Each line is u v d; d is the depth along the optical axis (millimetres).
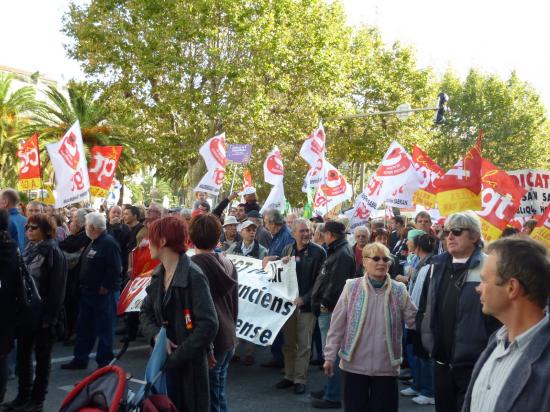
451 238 4602
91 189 13195
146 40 24156
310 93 26750
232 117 24453
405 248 10234
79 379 7457
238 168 29891
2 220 5348
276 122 26625
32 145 13188
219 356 4719
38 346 6121
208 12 23328
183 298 4082
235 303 5004
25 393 6156
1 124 34562
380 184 12586
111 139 33531
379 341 4922
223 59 23641
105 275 7758
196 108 24094
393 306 4984
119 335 10172
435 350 4648
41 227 6195
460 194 8281
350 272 6875
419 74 36750
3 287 5340
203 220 4848
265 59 23969
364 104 36156
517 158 49250
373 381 4965
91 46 24625
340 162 38375
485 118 49406
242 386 7562
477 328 4387
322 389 7148
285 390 7418
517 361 2377
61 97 34625
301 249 7902
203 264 4699
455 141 49312
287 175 32781
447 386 4617
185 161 26578
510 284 2467
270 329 7527
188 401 4074
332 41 26594
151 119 25625
